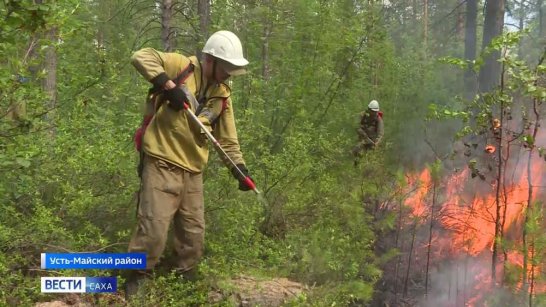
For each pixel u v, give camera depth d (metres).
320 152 7.83
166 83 3.91
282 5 11.66
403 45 16.45
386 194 6.80
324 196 6.32
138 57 3.92
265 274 4.77
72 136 5.18
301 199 6.09
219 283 4.30
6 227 4.09
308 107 10.54
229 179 5.25
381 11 13.69
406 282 5.84
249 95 9.15
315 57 11.27
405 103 12.73
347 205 6.12
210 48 4.11
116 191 4.84
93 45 6.55
